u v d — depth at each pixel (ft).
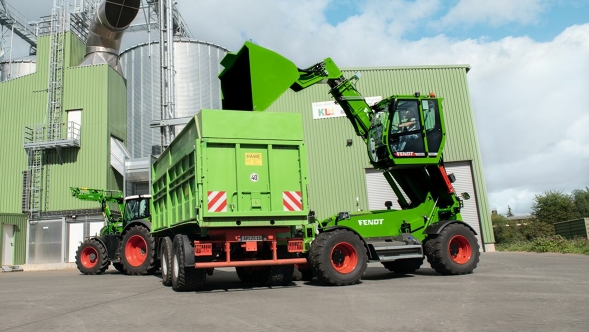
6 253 83.56
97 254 51.42
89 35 92.58
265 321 18.06
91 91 89.20
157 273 48.39
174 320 18.93
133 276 45.75
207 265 26.45
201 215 25.58
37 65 92.07
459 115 79.87
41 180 87.51
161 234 38.47
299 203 27.76
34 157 88.48
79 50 95.20
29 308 24.22
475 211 77.61
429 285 27.86
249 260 27.96
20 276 56.29
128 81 95.14
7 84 92.58
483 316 17.87
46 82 91.15
